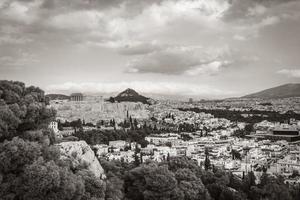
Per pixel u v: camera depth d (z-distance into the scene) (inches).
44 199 3609.7
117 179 5999.0
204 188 6943.9
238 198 7253.9
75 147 5561.0
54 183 3612.2
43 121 4591.5
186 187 6560.0
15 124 3959.2
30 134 4111.7
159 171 6141.7
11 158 3639.3
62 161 4215.1
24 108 4143.7
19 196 3636.8
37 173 3533.5
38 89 4977.9
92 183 4274.1
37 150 3804.1
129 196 6299.2
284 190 7785.4
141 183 6304.1
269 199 7677.2
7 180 3624.5
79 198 3892.7
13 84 4564.5
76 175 4173.2
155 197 5994.1
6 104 4089.6
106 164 7101.4
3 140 3983.8
